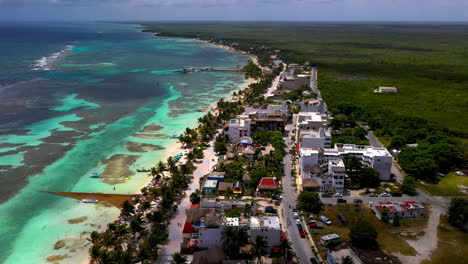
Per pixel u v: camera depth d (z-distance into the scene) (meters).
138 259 96.69
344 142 193.50
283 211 129.75
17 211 125.88
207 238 104.62
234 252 101.69
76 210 127.44
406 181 149.00
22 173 153.62
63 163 165.25
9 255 103.75
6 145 182.62
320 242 111.06
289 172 164.12
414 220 125.25
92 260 102.00
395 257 104.62
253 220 110.62
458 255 106.19
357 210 131.00
